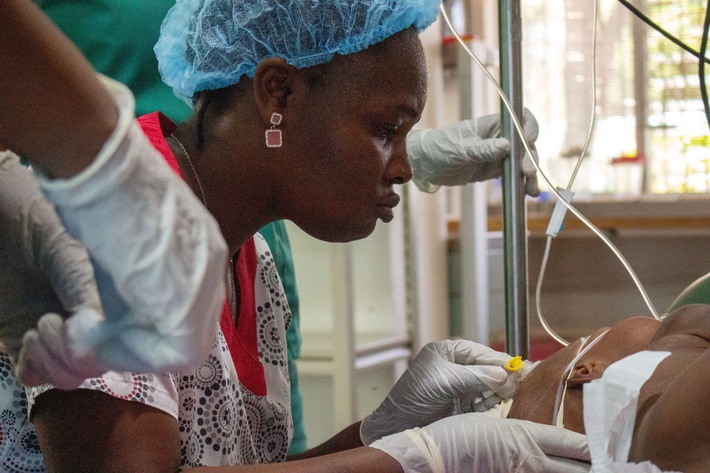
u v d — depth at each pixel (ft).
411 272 8.89
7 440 3.21
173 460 3.04
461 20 9.11
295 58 3.33
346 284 7.87
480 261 8.90
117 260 1.88
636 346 3.92
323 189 3.45
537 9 13.78
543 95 13.88
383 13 3.29
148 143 1.94
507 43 4.88
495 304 9.82
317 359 8.21
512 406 4.08
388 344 8.57
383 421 4.23
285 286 6.21
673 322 3.72
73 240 2.22
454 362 4.37
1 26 1.72
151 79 5.56
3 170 2.42
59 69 1.79
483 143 5.15
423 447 3.13
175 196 1.89
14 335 2.37
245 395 3.91
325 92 3.37
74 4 5.35
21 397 3.18
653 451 2.61
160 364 1.98
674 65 13.44
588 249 12.91
